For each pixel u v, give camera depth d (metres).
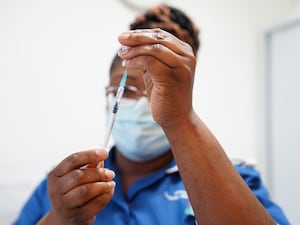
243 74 1.44
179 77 0.35
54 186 0.44
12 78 1.17
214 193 0.39
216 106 1.40
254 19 1.46
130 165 0.79
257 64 1.46
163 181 0.74
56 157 1.20
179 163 0.41
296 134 1.30
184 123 0.39
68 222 0.44
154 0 1.32
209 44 1.40
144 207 0.69
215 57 1.40
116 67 0.77
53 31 1.21
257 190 0.66
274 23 1.39
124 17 1.29
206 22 1.40
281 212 0.63
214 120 1.39
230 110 1.42
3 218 1.10
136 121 0.71
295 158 1.30
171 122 0.39
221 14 1.42
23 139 1.17
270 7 1.49
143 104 0.70
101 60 1.26
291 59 1.33
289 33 1.34
